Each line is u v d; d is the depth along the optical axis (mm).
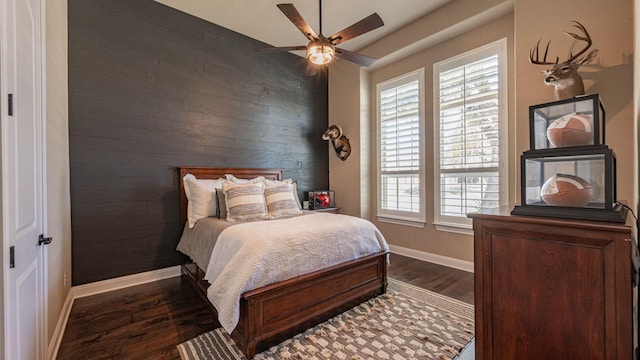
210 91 3520
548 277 1072
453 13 3150
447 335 1961
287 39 3961
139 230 2967
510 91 2932
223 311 1704
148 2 3049
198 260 2615
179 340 1912
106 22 2783
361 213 4383
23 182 1184
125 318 2205
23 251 1169
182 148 3283
